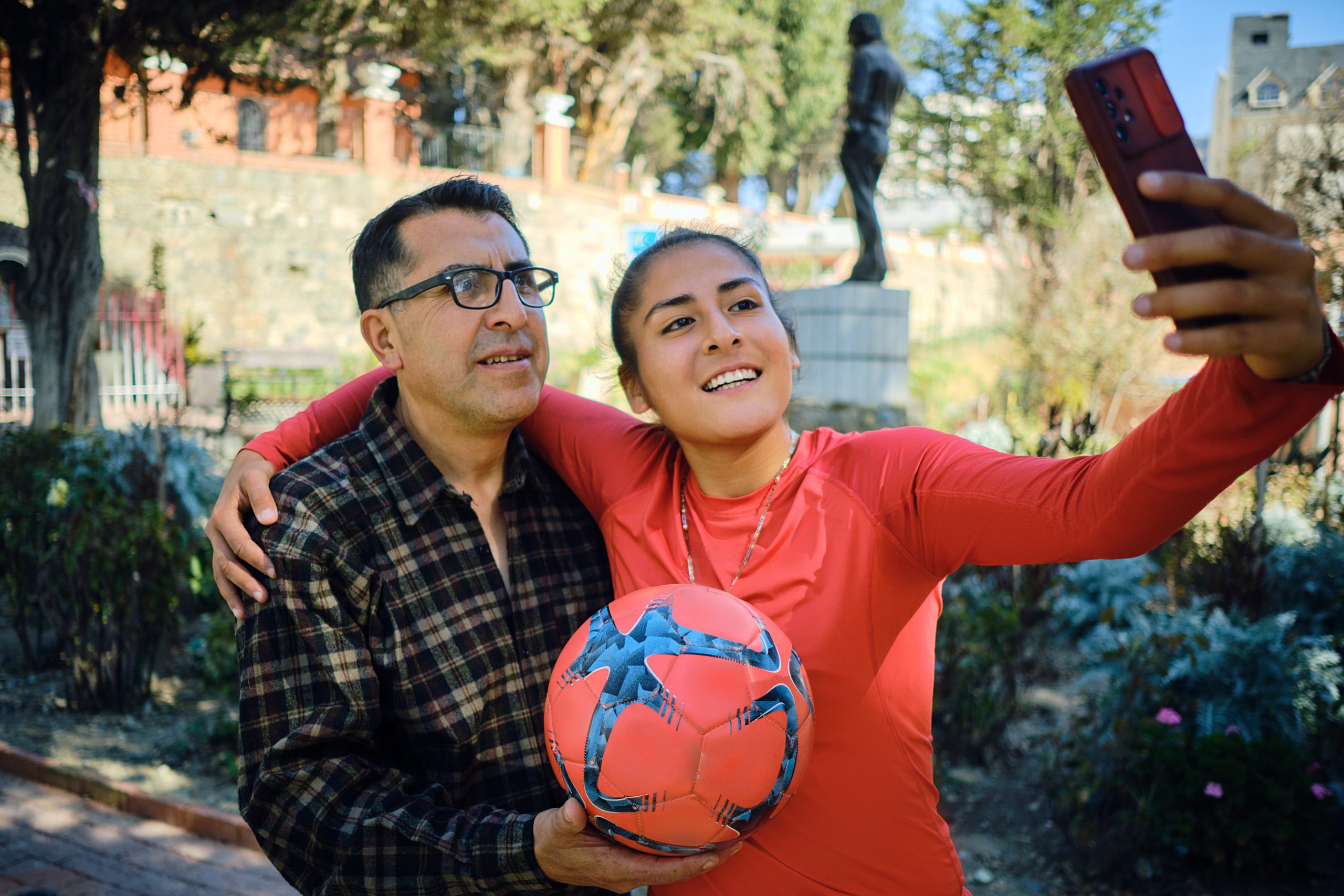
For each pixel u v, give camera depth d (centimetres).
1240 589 454
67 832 367
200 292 1686
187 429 735
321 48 860
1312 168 777
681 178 3625
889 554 135
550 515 173
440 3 1159
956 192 2028
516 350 158
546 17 1539
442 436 165
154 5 650
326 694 143
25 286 726
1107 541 104
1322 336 76
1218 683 387
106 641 480
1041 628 525
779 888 133
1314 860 324
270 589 146
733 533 146
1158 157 76
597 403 186
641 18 1856
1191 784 329
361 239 165
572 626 165
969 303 2895
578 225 2036
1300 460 588
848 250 2398
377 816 135
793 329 179
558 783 157
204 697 497
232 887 329
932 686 149
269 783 138
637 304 150
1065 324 1328
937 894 138
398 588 151
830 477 142
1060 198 1502
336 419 183
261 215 1731
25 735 444
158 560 478
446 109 2203
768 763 112
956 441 135
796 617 136
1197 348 72
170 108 1639
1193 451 90
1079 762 353
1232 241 68
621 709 112
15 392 1391
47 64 684
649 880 119
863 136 1053
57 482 492
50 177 712
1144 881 326
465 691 150
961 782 401
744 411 139
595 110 2339
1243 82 3334
